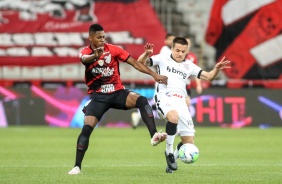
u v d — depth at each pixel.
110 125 84.94
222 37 93.44
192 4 100.69
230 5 93.25
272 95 84.69
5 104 84.62
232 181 32.94
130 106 35.81
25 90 84.75
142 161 45.22
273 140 65.12
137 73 94.81
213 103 84.19
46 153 51.47
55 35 94.06
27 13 94.38
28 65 93.31
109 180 33.00
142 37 93.88
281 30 91.94
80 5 94.69
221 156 49.16
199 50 98.31
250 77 92.50
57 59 93.62
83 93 85.00
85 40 94.19
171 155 36.56
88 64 35.56
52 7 94.56
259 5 92.38
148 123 35.06
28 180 33.31
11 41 93.44
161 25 94.38
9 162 44.28
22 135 70.88
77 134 72.44
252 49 92.50
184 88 38.12
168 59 38.16
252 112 84.62
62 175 35.53
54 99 84.75
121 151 53.34
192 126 37.66
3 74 94.69
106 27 94.12
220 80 91.00
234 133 74.50
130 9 94.62
